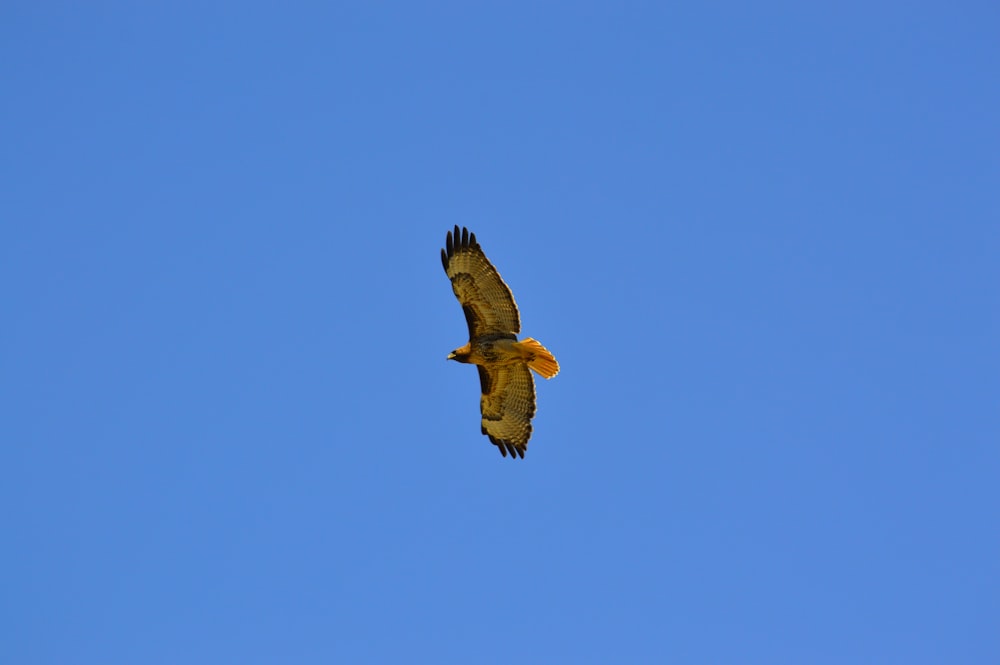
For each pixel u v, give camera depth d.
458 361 43.22
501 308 42.25
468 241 41.91
